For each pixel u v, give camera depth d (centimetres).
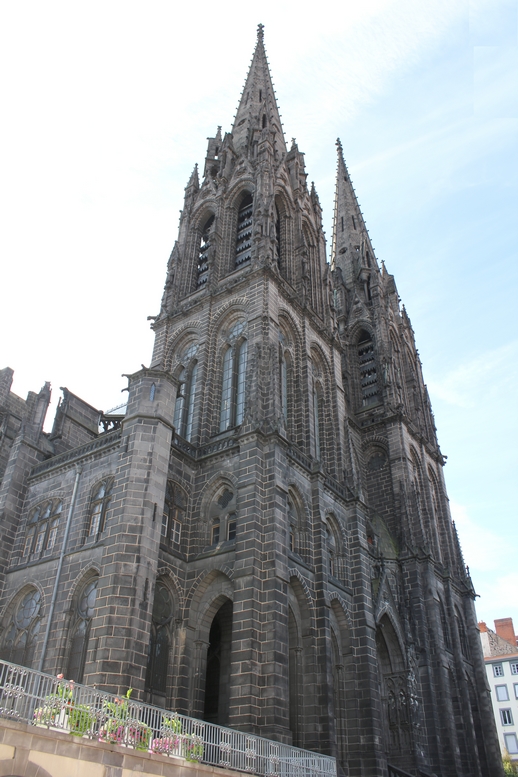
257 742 3195
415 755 5231
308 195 7781
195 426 5431
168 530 4534
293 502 4966
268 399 5028
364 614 5062
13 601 4566
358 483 5856
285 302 6134
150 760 2369
